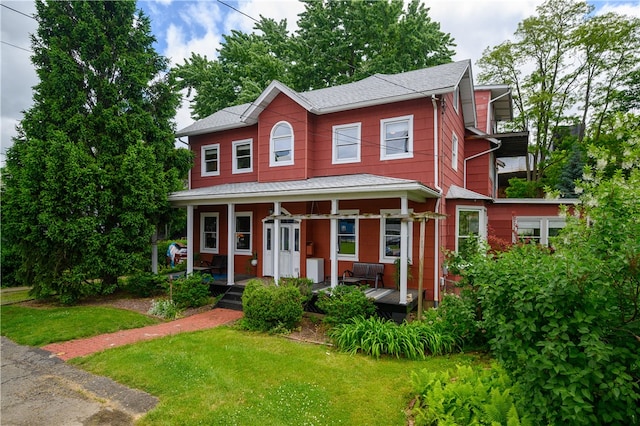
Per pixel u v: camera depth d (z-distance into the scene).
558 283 3.07
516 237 10.28
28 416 4.41
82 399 4.84
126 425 4.19
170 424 4.15
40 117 10.80
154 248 13.15
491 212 13.27
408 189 8.22
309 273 11.40
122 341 7.31
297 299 8.20
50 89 10.99
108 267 11.05
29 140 10.68
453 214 11.05
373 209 11.15
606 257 3.14
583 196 4.94
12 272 14.59
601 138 17.53
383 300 8.59
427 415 4.07
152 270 13.22
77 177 10.30
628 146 5.05
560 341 3.06
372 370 5.71
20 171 10.60
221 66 24.16
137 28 12.43
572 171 19.81
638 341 3.03
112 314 9.25
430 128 10.02
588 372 2.84
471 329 6.60
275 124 12.19
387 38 21.75
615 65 20.73
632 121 5.25
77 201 10.56
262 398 4.74
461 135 13.52
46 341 7.32
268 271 12.55
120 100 11.96
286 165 11.93
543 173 22.52
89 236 10.66
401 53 21.77
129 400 4.79
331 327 7.75
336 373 5.57
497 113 20.59
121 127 11.50
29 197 10.23
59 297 10.89
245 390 4.97
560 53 21.42
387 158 10.66
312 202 11.74
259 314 7.91
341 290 8.10
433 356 6.33
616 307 3.17
